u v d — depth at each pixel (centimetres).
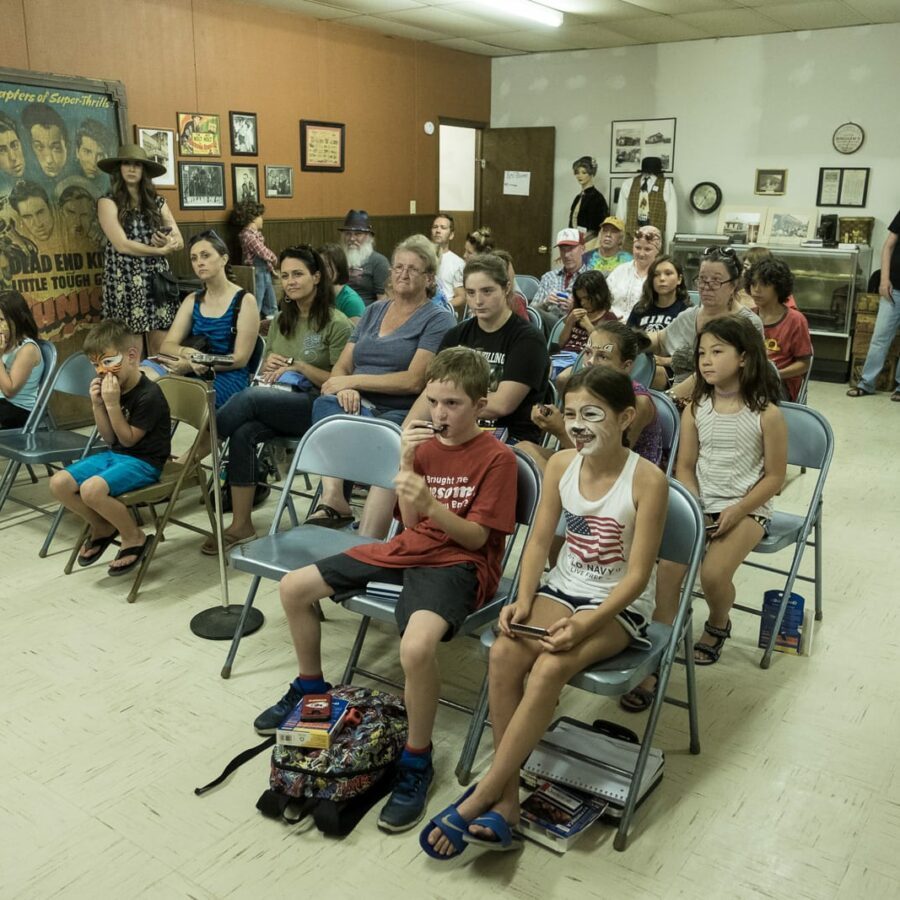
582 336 454
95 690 249
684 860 188
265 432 340
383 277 590
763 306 421
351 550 225
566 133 843
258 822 198
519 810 191
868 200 711
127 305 504
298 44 679
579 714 243
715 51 752
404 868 185
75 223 507
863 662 272
